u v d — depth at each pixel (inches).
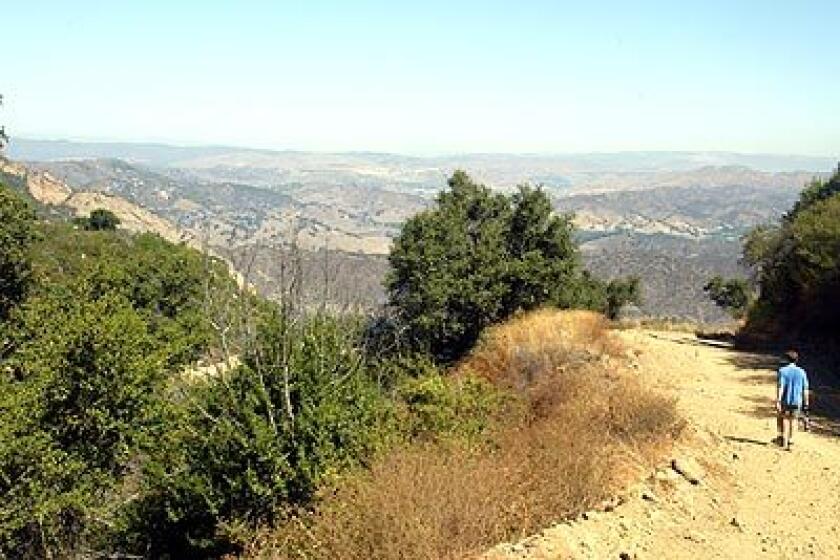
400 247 1154.7
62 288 759.1
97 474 550.3
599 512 337.4
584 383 571.2
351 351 452.1
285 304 438.0
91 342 563.5
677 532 331.3
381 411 442.6
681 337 1200.2
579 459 367.2
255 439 399.9
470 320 1114.7
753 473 443.5
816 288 1095.6
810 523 365.7
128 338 580.4
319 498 368.5
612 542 305.9
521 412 501.7
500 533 299.3
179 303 1157.7
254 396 419.2
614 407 480.1
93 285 741.3
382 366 566.3
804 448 514.9
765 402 677.9
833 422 634.2
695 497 376.8
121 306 653.9
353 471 373.4
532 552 279.0
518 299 1177.4
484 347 864.3
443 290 1088.2
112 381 561.6
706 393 704.4
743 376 823.1
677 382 746.2
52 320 642.8
